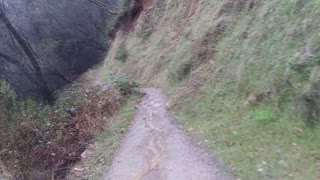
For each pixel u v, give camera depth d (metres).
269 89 7.77
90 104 13.32
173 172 6.80
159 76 15.95
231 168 6.52
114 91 15.02
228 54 10.48
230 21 11.69
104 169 7.63
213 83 10.23
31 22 35.62
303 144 6.32
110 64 26.09
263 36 9.14
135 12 25.89
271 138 6.94
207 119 9.06
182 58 13.33
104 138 9.89
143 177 6.84
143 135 9.21
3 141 10.55
